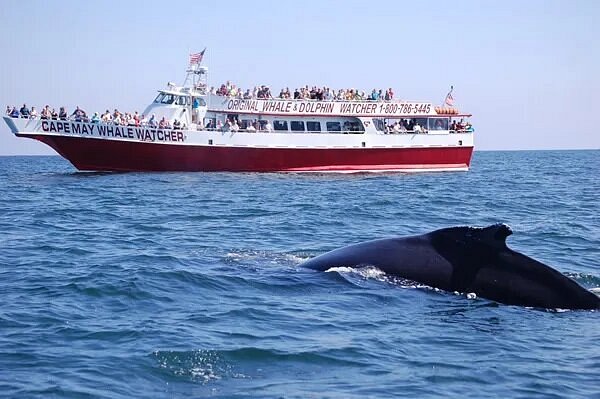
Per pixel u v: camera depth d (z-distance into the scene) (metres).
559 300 37.66
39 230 71.94
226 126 170.75
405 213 91.94
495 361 29.84
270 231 72.50
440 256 41.34
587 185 152.38
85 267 48.72
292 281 42.34
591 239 67.44
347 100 177.00
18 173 191.38
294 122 175.50
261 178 160.12
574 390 26.92
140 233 70.12
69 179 155.50
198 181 149.00
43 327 33.72
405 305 37.69
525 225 78.94
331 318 35.56
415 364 29.39
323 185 143.88
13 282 43.81
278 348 30.91
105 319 35.19
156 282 42.75
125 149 165.88
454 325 34.59
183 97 171.62
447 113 184.62
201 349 30.48
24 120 163.00
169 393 25.92
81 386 26.39
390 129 183.12
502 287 38.72
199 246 60.44
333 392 26.25
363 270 42.50
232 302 38.56
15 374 27.53
